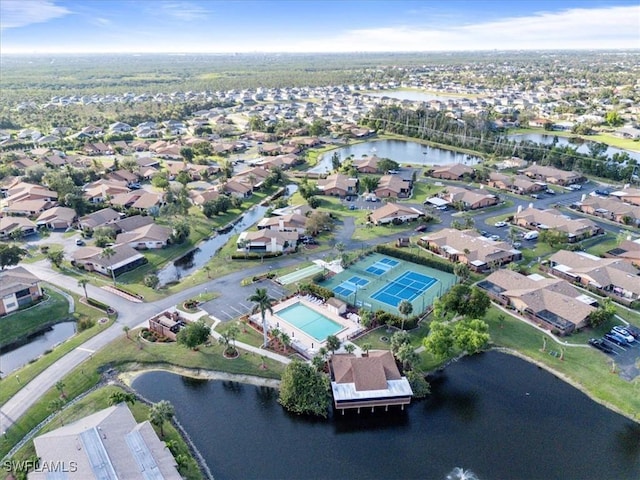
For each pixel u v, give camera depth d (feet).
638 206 467.93
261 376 245.24
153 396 232.94
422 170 650.43
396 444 205.67
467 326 258.37
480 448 203.00
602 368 245.65
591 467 193.06
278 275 350.43
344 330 279.49
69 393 232.12
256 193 573.74
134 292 327.26
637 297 308.81
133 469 174.91
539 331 278.87
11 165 626.23
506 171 634.43
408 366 245.45
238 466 194.18
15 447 201.26
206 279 346.33
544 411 221.87
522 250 390.83
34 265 372.99
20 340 281.33
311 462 196.54
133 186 586.45
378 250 393.91
